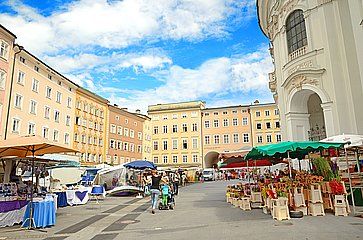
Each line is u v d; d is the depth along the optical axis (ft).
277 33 74.79
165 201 48.73
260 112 211.82
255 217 35.99
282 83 70.69
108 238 27.99
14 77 106.01
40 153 40.83
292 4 67.36
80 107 154.71
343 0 57.77
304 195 36.27
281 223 30.94
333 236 24.12
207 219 36.22
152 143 232.32
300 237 24.31
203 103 233.96
